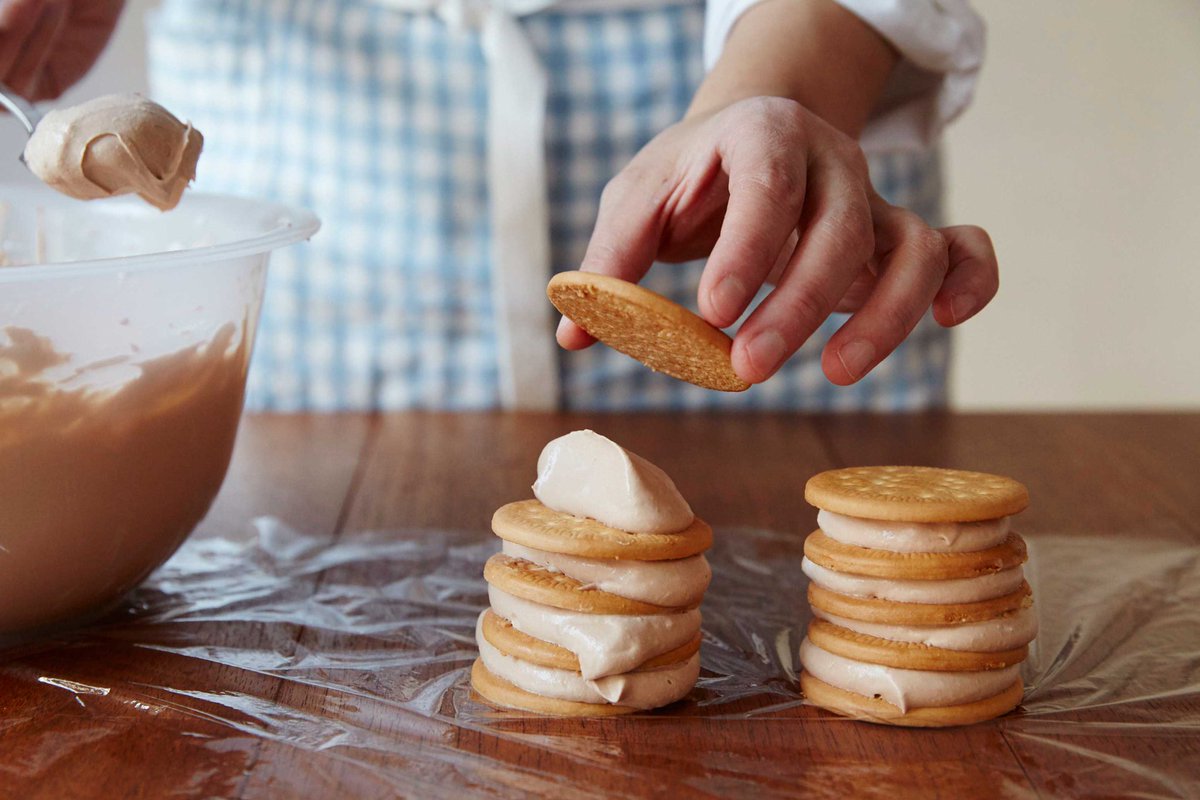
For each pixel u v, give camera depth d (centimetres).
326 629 60
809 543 57
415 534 70
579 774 50
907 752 52
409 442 85
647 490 55
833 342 54
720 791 50
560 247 98
